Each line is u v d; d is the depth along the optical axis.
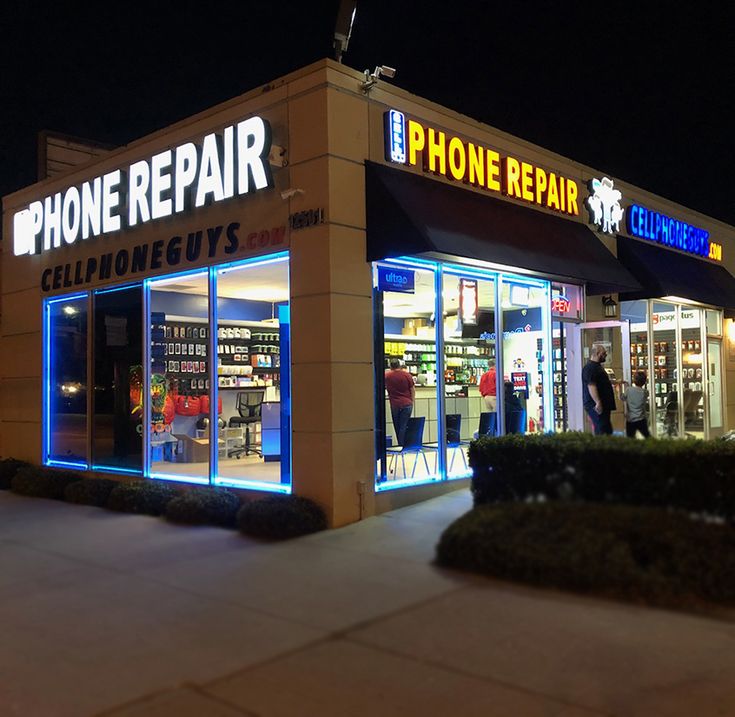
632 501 6.81
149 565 7.10
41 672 4.51
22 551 7.82
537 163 11.77
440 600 5.71
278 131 9.26
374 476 8.93
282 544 7.79
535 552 6.08
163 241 10.83
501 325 10.96
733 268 18.39
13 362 13.86
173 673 4.44
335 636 5.01
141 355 11.24
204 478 10.26
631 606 5.46
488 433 11.15
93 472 12.01
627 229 14.04
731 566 5.54
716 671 4.32
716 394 16.94
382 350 9.41
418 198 9.16
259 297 12.81
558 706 3.90
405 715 3.82
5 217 14.25
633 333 15.69
